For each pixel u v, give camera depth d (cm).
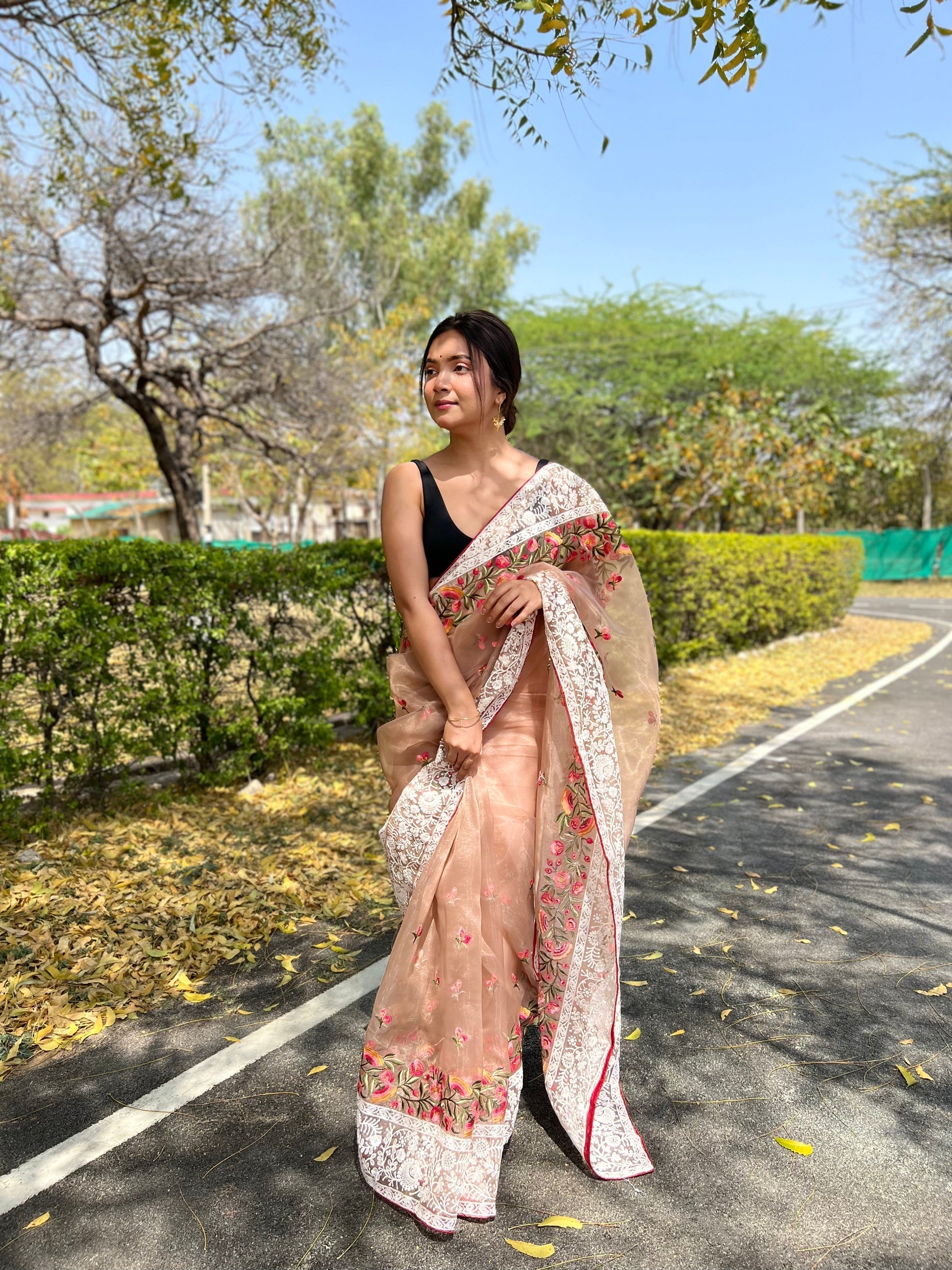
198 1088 238
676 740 645
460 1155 190
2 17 641
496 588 200
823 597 1344
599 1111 204
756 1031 265
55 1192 199
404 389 1980
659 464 1573
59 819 437
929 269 2122
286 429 1410
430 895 196
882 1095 234
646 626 226
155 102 720
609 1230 186
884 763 586
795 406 2525
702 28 282
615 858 206
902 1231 186
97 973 300
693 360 2458
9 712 413
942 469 3231
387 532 205
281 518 3231
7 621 402
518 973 206
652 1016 273
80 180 911
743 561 1046
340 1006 280
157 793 480
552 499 209
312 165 3039
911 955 315
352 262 2845
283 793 504
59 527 4928
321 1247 183
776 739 660
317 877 383
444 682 196
